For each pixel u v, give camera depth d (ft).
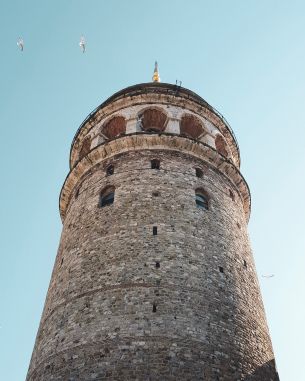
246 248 96.17
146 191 92.99
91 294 76.89
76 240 90.53
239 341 74.18
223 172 109.19
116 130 120.57
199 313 73.41
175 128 111.04
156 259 79.46
